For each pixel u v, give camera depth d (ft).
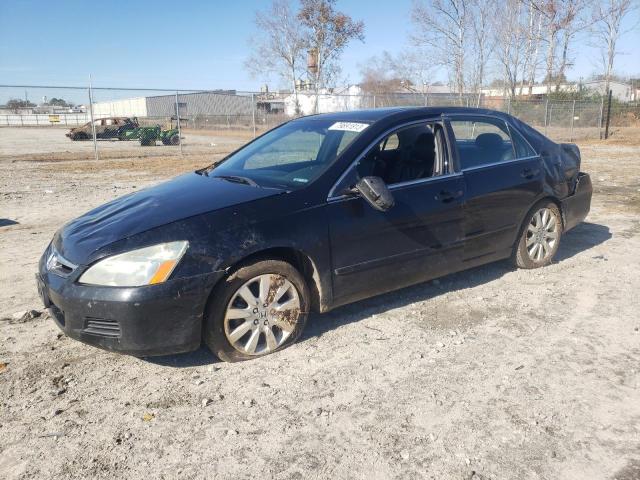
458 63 122.01
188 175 15.29
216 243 10.93
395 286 13.83
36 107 126.72
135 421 9.73
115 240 10.78
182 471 8.46
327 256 12.33
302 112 113.60
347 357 11.96
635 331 13.12
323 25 141.49
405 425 9.53
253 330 11.71
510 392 10.52
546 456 8.70
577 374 11.16
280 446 9.02
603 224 24.11
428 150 14.56
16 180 42.86
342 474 8.35
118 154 70.28
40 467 8.57
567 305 14.75
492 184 15.43
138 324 10.35
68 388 10.86
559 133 84.38
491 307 14.69
